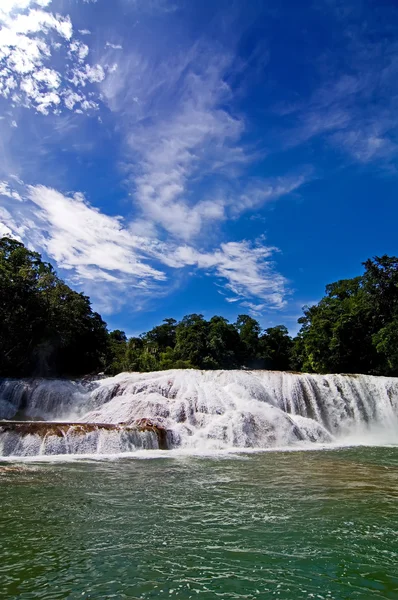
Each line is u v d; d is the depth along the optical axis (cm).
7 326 2939
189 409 1903
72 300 3625
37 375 3425
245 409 1928
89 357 4044
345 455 1508
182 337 7062
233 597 445
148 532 641
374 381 2694
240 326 8775
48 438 1379
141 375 2689
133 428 1515
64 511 739
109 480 994
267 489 924
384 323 4284
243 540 612
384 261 4428
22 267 3192
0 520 687
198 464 1241
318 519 711
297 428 1894
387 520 706
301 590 466
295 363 6356
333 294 5906
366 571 515
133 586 468
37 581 476
